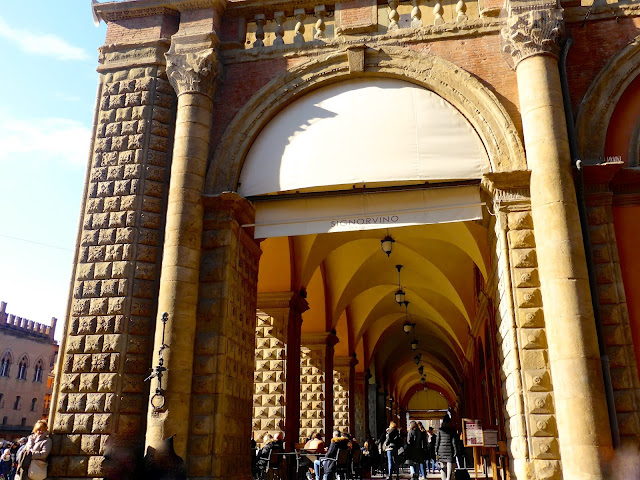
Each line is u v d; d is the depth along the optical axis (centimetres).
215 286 1077
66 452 1012
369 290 2583
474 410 2523
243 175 1154
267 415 1595
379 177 1084
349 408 2545
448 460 1379
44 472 994
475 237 1583
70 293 1109
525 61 1051
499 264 1048
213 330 1055
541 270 953
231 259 1105
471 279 2078
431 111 1115
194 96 1164
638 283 963
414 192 1095
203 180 1127
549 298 927
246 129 1161
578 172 975
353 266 2130
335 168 1108
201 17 1235
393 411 4856
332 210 1119
